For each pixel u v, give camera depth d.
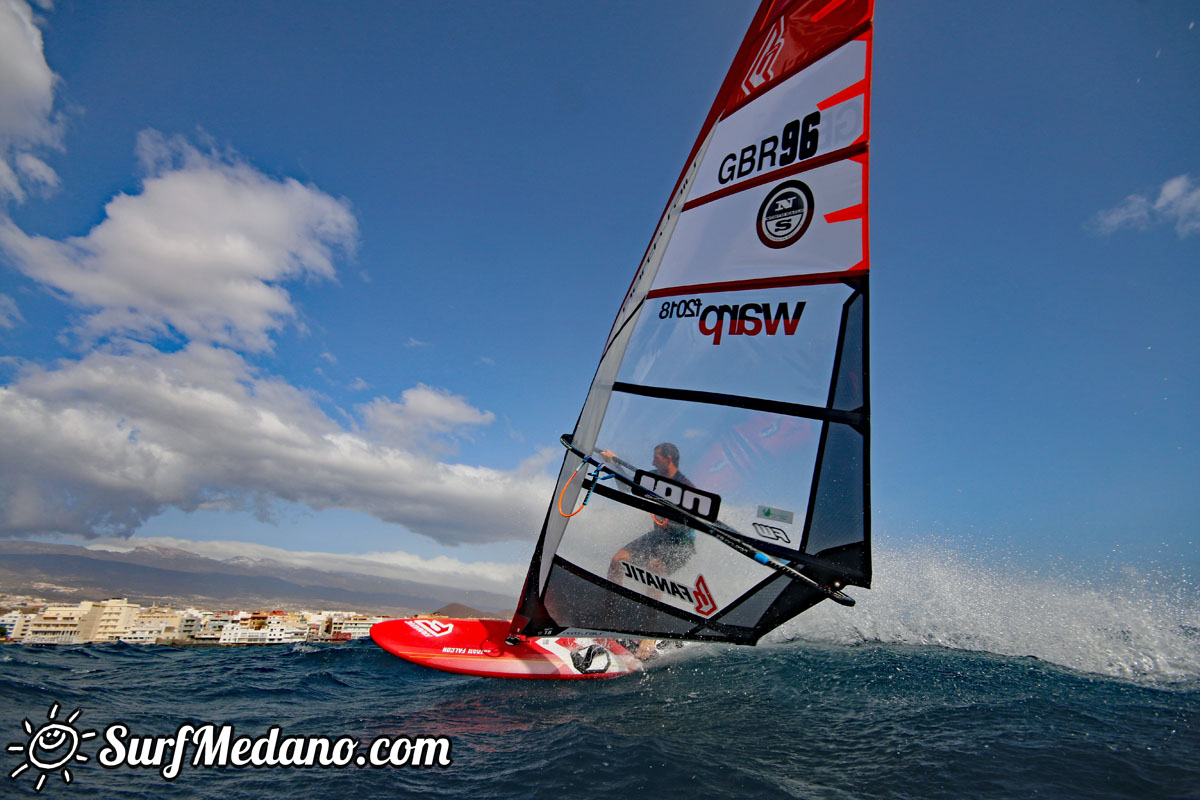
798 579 3.88
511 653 5.72
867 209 3.97
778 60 4.75
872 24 4.16
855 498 3.81
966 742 3.46
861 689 4.73
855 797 2.73
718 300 4.59
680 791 2.81
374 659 7.31
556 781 2.95
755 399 4.26
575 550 4.70
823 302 4.10
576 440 5.06
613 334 5.31
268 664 7.24
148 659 7.83
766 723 3.89
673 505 4.35
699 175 5.09
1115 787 2.83
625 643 5.94
